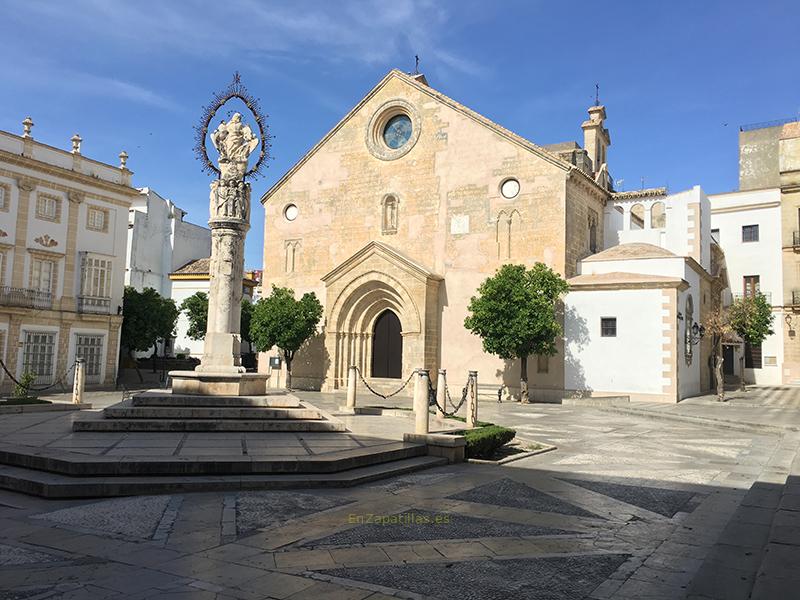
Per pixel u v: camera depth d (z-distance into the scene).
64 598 5.67
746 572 6.13
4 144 34.06
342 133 37.78
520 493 10.49
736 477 12.09
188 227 59.03
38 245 35.62
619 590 6.09
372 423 17.56
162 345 55.38
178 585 6.02
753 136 52.88
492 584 6.23
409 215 35.28
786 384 44.47
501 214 32.84
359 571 6.52
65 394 32.12
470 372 17.09
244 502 9.43
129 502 9.31
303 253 38.28
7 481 10.01
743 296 46.22
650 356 28.84
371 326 35.78
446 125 34.69
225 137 18.66
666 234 37.00
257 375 17.59
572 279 31.09
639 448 15.94
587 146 42.72
